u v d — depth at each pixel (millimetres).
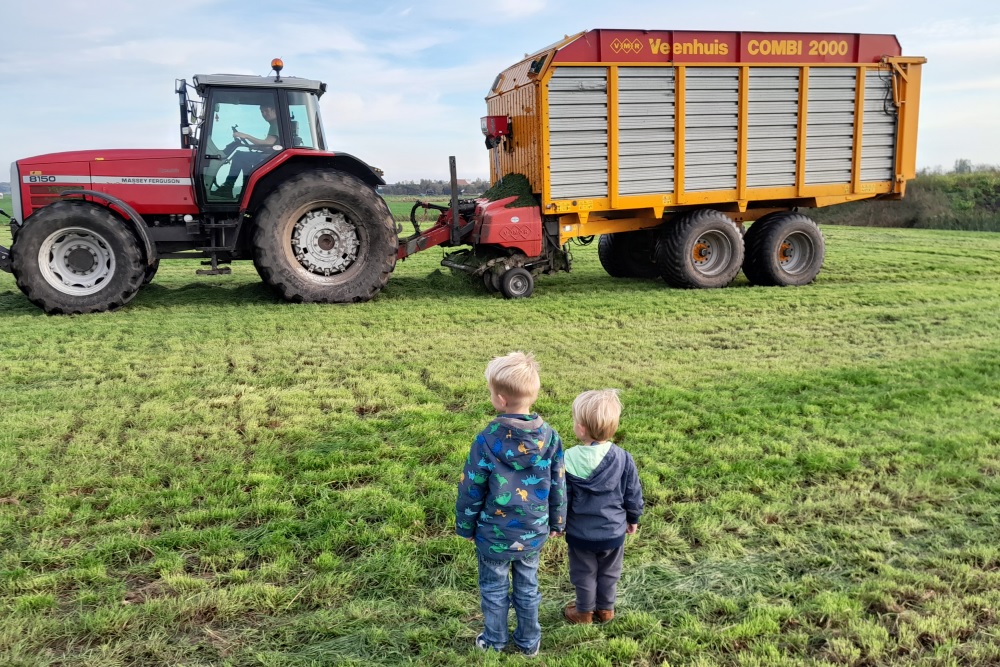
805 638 2746
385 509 3842
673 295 10164
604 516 2787
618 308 9289
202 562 3359
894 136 11125
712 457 4508
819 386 5961
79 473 4262
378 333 7938
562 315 8898
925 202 29750
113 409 5375
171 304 9484
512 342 7547
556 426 4973
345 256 9625
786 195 10742
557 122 9570
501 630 2725
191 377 6234
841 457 4445
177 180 9289
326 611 2982
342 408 5488
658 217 10281
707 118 10156
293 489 4090
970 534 3535
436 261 14391
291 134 9539
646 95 9852
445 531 3646
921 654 2660
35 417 5152
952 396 5602
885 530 3586
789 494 3996
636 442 4750
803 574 3242
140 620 2906
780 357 6941
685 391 5801
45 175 8984
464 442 4758
